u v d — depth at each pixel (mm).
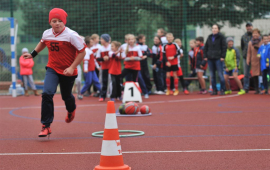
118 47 23047
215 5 47406
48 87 11445
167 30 51375
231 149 9914
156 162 8688
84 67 25141
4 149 10344
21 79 34562
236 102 22406
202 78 29859
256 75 27359
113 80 23391
